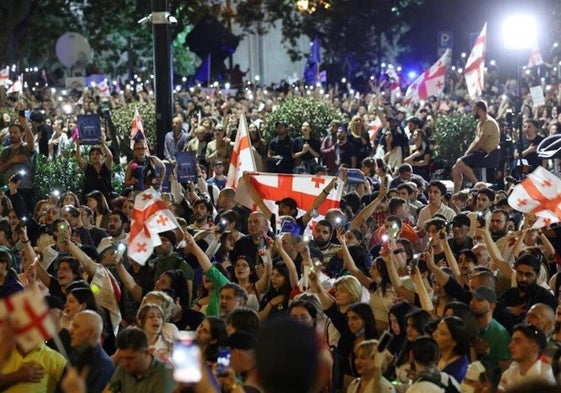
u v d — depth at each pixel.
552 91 32.47
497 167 21.75
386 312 10.81
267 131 26.39
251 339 7.72
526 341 8.41
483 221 11.72
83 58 42.00
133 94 37.72
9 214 14.90
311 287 10.12
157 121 21.41
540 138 21.73
